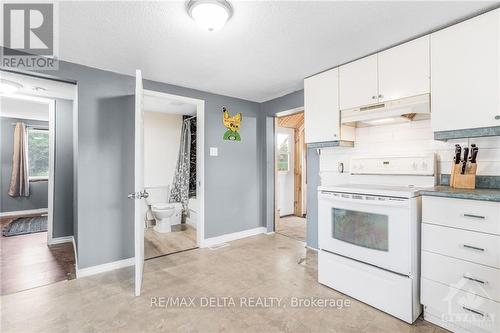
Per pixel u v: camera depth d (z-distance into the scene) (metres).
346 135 2.62
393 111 2.12
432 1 1.59
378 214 1.91
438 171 2.17
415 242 1.80
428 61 1.93
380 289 1.91
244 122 3.88
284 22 1.80
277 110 3.78
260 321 1.80
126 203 2.81
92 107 2.59
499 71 1.62
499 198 1.43
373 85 2.27
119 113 2.76
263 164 4.07
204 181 3.44
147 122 4.64
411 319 1.75
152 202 4.50
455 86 1.80
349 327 1.73
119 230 2.76
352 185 2.41
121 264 2.76
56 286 2.31
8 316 1.85
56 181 3.62
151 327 1.73
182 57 2.37
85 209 2.56
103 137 2.66
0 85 2.75
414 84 2.01
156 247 3.39
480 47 1.69
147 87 2.96
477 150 1.86
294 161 5.44
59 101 3.64
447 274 1.65
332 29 1.90
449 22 1.82
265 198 4.07
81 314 1.88
